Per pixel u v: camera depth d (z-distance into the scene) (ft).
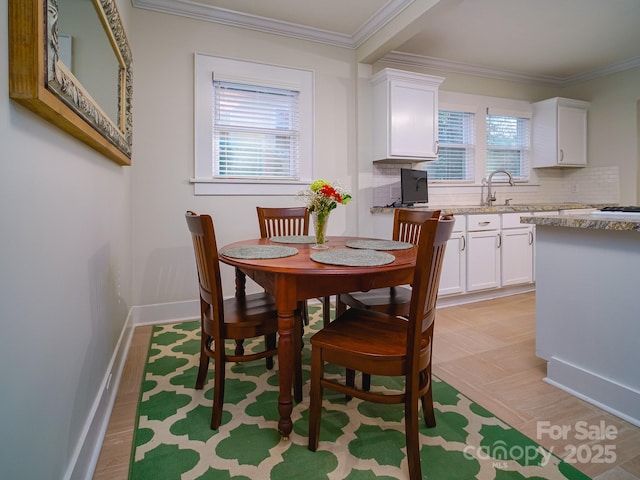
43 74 2.57
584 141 14.49
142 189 9.12
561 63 13.29
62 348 3.38
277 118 10.45
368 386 5.77
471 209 10.89
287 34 10.39
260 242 7.01
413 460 3.92
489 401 5.63
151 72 9.09
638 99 13.28
